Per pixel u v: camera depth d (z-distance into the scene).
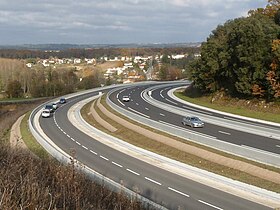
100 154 29.00
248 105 43.28
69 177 10.77
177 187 20.30
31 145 32.72
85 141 34.34
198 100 52.34
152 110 44.53
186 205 17.47
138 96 59.22
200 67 51.50
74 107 57.97
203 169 23.09
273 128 32.47
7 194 7.31
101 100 54.62
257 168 21.22
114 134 36.06
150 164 25.53
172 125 34.75
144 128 34.25
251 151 22.80
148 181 21.58
